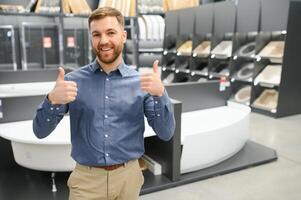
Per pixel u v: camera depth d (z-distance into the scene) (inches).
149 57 298.7
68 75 56.6
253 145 141.1
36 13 217.5
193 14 271.1
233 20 229.6
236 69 234.4
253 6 212.1
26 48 236.7
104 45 51.6
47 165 94.0
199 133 108.3
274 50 204.7
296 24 191.0
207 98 143.9
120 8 253.3
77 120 55.7
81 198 57.5
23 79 182.9
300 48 196.2
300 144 146.4
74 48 251.0
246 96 222.4
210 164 116.4
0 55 230.2
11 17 231.0
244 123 129.7
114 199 59.2
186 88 137.2
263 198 97.3
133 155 57.3
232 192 101.2
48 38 242.8
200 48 269.6
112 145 55.0
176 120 100.3
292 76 197.2
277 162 125.0
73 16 229.3
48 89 157.2
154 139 111.9
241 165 117.9
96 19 51.2
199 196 98.5
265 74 209.3
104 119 54.6
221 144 116.4
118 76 55.8
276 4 194.1
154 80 50.3
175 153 102.9
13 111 106.4
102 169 56.4
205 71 263.6
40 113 51.2
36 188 100.3
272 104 201.5
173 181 104.5
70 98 49.1
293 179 110.2
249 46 230.2
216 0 312.0
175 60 295.6
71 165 94.1
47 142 88.9
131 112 55.2
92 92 55.0
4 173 110.3
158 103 52.1
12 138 91.0
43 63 243.9
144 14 286.7
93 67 56.1
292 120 189.8
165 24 296.4
